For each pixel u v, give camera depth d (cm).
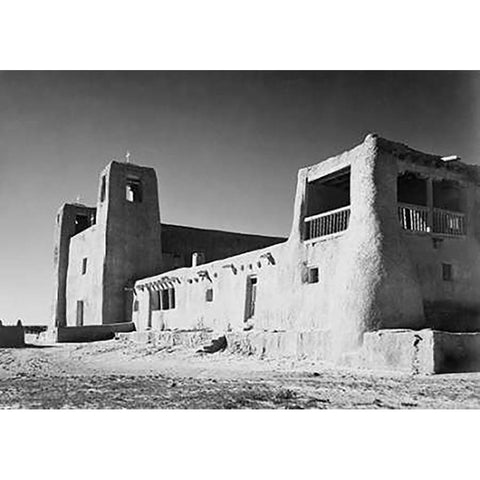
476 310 1852
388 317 1571
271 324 2011
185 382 1421
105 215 3303
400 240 1666
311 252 1866
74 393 1318
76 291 3616
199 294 2542
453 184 1950
